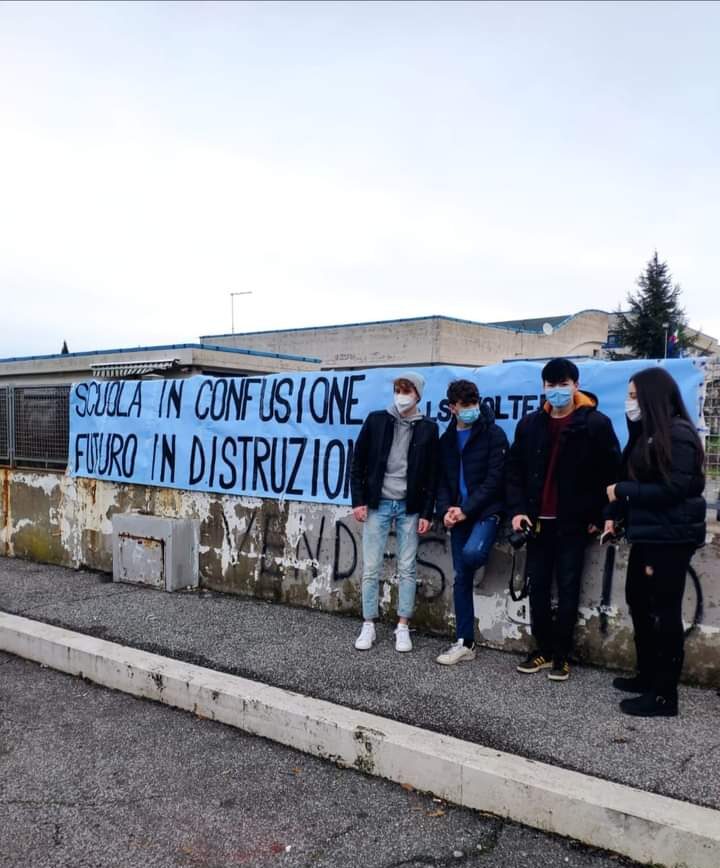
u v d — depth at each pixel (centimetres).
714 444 404
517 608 472
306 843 294
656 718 367
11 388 816
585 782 302
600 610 440
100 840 297
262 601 605
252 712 394
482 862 280
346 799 327
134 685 450
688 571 409
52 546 770
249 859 284
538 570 422
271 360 1195
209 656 469
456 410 439
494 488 429
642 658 396
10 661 516
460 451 451
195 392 650
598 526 412
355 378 553
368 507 483
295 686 417
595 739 344
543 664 436
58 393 771
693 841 267
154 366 1048
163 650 482
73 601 607
